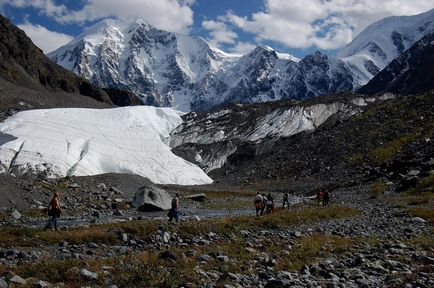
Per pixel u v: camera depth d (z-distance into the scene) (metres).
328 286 14.87
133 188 76.38
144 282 14.03
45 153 90.81
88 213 50.84
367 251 22.06
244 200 79.38
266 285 14.69
